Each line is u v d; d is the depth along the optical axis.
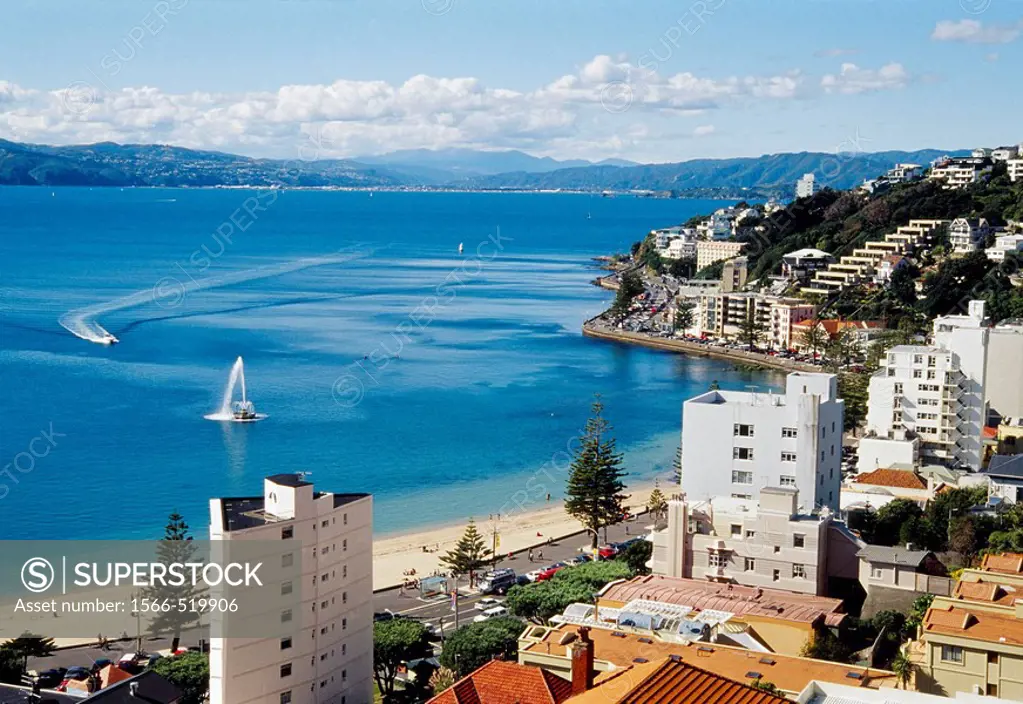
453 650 123.94
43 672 132.38
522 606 140.25
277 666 109.56
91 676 122.38
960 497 173.38
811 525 127.00
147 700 102.81
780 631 108.44
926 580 125.25
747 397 170.00
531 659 98.19
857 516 167.75
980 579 108.62
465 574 174.88
